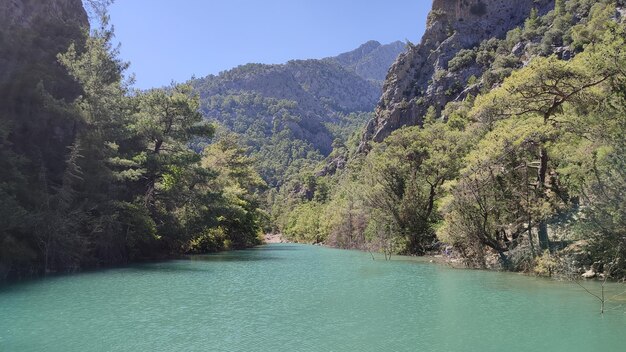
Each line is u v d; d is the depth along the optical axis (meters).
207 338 12.62
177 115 41.78
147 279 24.94
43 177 27.64
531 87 25.36
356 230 60.00
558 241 25.33
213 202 42.25
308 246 69.94
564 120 25.27
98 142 32.66
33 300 18.25
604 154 21.28
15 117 30.14
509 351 11.41
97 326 13.93
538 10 104.25
